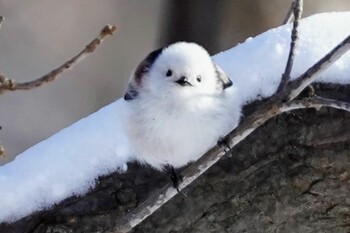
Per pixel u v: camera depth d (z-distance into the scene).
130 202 2.49
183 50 2.46
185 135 2.45
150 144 2.46
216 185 2.49
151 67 2.47
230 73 2.49
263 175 2.49
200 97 2.45
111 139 2.50
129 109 2.46
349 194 2.49
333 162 2.48
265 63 2.49
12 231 2.50
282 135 2.49
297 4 2.39
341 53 2.38
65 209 2.50
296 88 2.39
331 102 2.38
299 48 2.48
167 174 2.49
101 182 2.50
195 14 2.83
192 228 2.50
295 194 2.49
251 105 2.48
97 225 2.49
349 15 2.50
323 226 2.50
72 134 2.51
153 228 2.50
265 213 2.49
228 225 2.50
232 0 2.83
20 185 2.50
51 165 2.51
